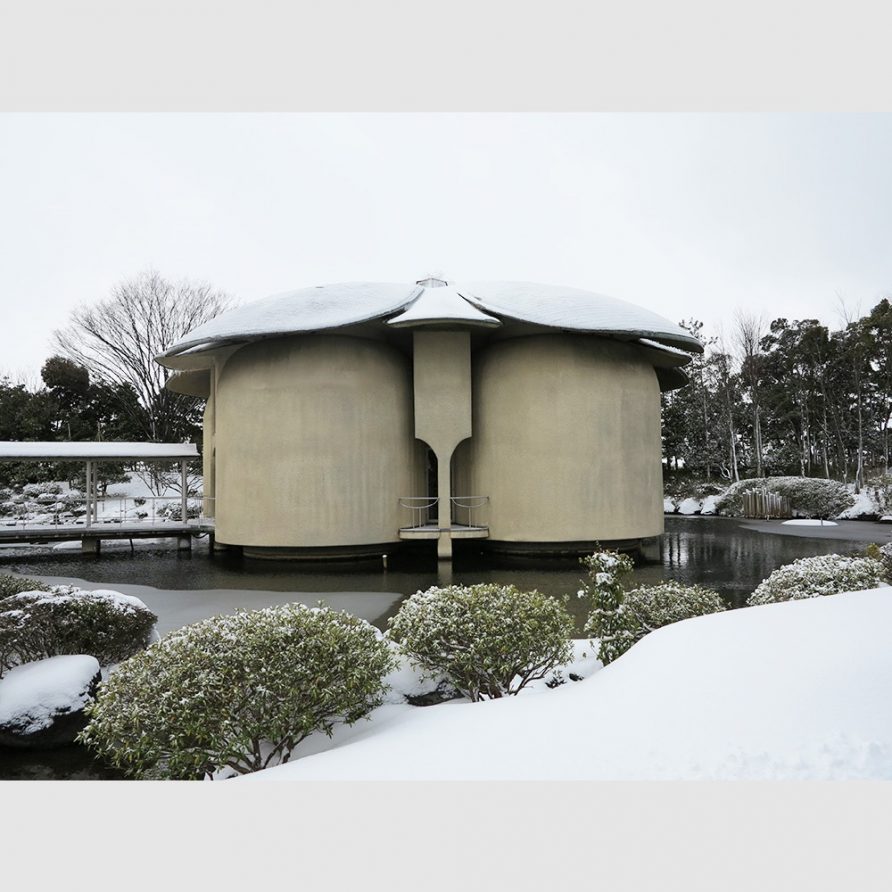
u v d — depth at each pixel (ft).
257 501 50.42
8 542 61.00
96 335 108.58
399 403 53.26
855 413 127.75
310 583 40.65
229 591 38.06
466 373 49.80
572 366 50.98
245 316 50.19
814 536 65.57
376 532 50.72
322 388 49.88
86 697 19.24
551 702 15.42
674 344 52.11
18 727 18.39
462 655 17.95
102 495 109.50
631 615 21.33
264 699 14.49
